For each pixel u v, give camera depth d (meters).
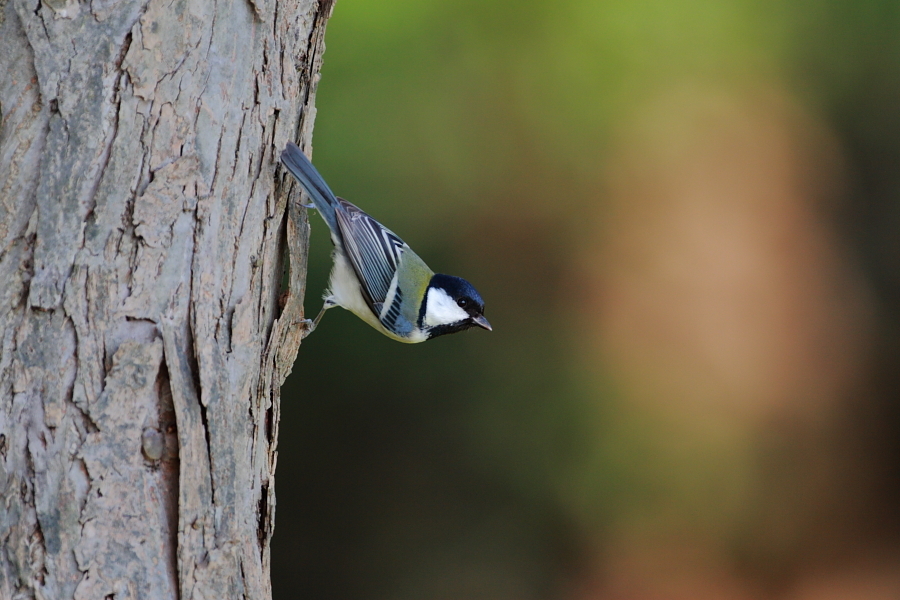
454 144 13.44
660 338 13.50
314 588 12.38
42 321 3.92
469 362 12.96
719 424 13.20
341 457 12.59
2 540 3.83
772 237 13.78
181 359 4.16
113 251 4.04
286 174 5.00
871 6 13.70
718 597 12.70
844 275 13.95
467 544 12.61
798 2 13.63
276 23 4.80
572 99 13.62
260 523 4.71
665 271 13.61
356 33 13.11
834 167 14.09
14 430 3.87
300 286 5.28
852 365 13.72
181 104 4.24
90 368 3.95
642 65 13.65
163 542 4.05
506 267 13.57
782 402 13.42
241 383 4.42
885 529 13.17
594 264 13.68
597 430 12.98
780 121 13.83
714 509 12.95
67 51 4.03
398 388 12.59
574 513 12.84
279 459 12.48
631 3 13.45
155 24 4.17
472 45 13.48
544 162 13.63
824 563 12.98
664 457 13.01
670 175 13.67
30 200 3.96
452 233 13.39
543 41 13.52
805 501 13.22
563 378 13.17
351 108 13.07
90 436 3.93
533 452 12.87
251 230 4.61
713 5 13.50
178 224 4.20
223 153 4.41
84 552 3.88
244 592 4.38
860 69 13.96
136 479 4.00
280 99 4.87
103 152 4.05
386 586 12.37
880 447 13.41
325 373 12.27
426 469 12.72
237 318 4.45
